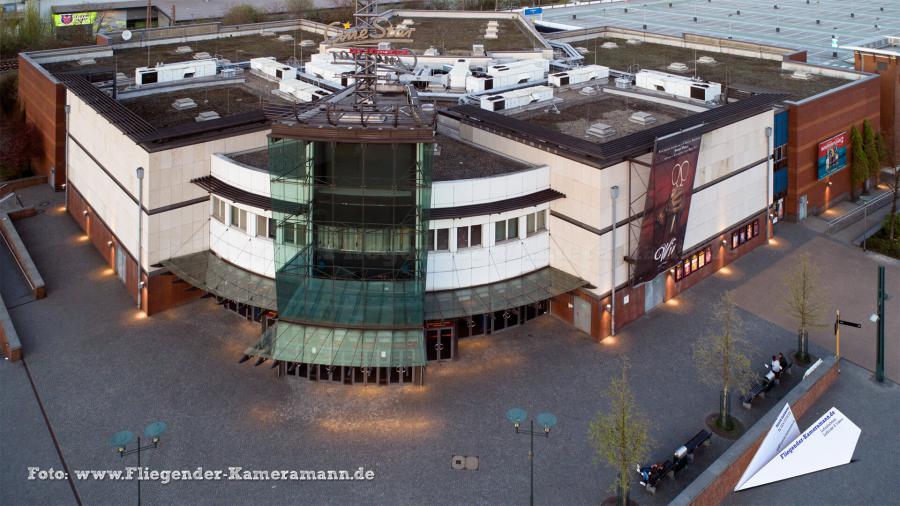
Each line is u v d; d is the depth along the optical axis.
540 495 40.22
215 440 44.38
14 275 65.69
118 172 61.72
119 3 167.62
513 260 55.91
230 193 55.28
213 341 55.38
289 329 49.34
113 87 71.44
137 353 53.56
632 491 40.88
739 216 69.00
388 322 48.78
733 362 47.50
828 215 81.88
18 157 90.12
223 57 97.44
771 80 89.50
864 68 93.50
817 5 198.75
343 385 50.12
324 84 76.56
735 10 191.88
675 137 52.91
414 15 119.25
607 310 56.06
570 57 94.69
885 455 44.19
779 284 65.12
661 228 55.88
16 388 49.16
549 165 56.62
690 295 63.25
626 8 199.50
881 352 50.91
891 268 69.19
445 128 69.00
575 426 45.84
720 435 45.28
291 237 48.91
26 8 146.75
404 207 47.25
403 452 43.59
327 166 46.75
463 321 56.09
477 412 47.34
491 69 79.50
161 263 57.47
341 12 183.88
